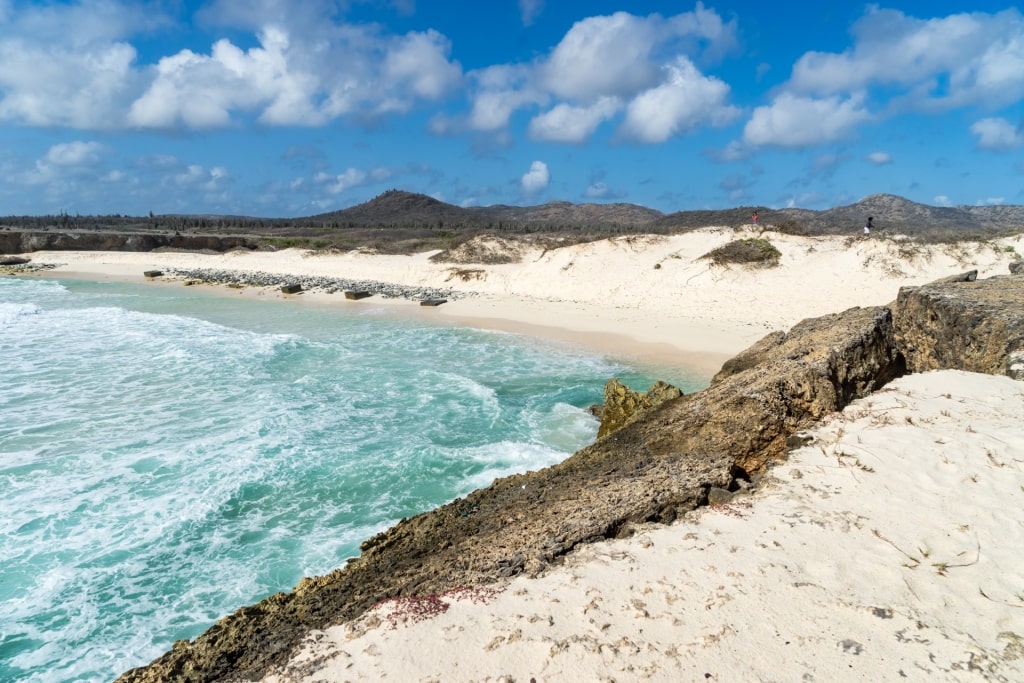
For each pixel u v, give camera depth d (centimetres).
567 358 1833
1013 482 557
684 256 3153
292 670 442
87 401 1387
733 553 503
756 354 1156
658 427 845
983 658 379
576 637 429
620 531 563
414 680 409
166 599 721
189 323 2409
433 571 564
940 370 857
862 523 523
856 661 385
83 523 868
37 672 620
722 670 387
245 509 909
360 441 1152
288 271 4534
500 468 1033
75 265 5081
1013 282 1129
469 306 2803
